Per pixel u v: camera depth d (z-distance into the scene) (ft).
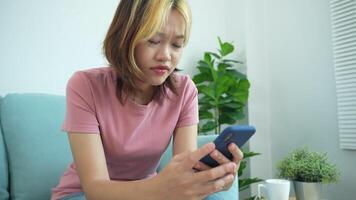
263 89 7.65
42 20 5.87
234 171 2.00
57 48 5.97
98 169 2.54
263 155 7.51
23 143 4.52
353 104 5.48
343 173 5.78
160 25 2.38
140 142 3.08
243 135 1.98
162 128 3.18
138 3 2.51
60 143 4.70
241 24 7.75
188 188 1.89
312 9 6.46
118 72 2.85
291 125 6.98
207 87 6.85
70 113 2.72
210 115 7.11
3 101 4.80
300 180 4.95
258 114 7.55
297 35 6.83
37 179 4.42
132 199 1.99
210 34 8.04
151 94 3.14
